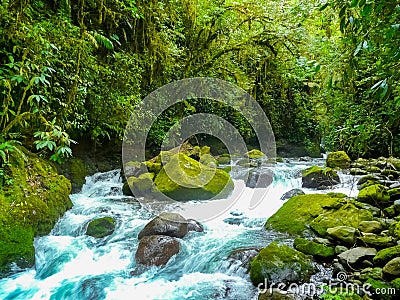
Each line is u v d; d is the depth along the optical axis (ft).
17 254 10.41
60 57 15.21
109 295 9.36
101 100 19.84
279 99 37.14
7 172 12.46
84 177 19.84
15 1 12.46
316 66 9.56
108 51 21.27
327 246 10.33
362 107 16.03
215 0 27.76
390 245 9.67
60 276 10.61
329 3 8.38
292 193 18.45
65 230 13.30
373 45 8.86
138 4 20.47
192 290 9.37
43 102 14.24
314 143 38.29
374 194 13.15
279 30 27.58
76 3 18.02
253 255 10.28
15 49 12.12
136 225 14.05
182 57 27.68
